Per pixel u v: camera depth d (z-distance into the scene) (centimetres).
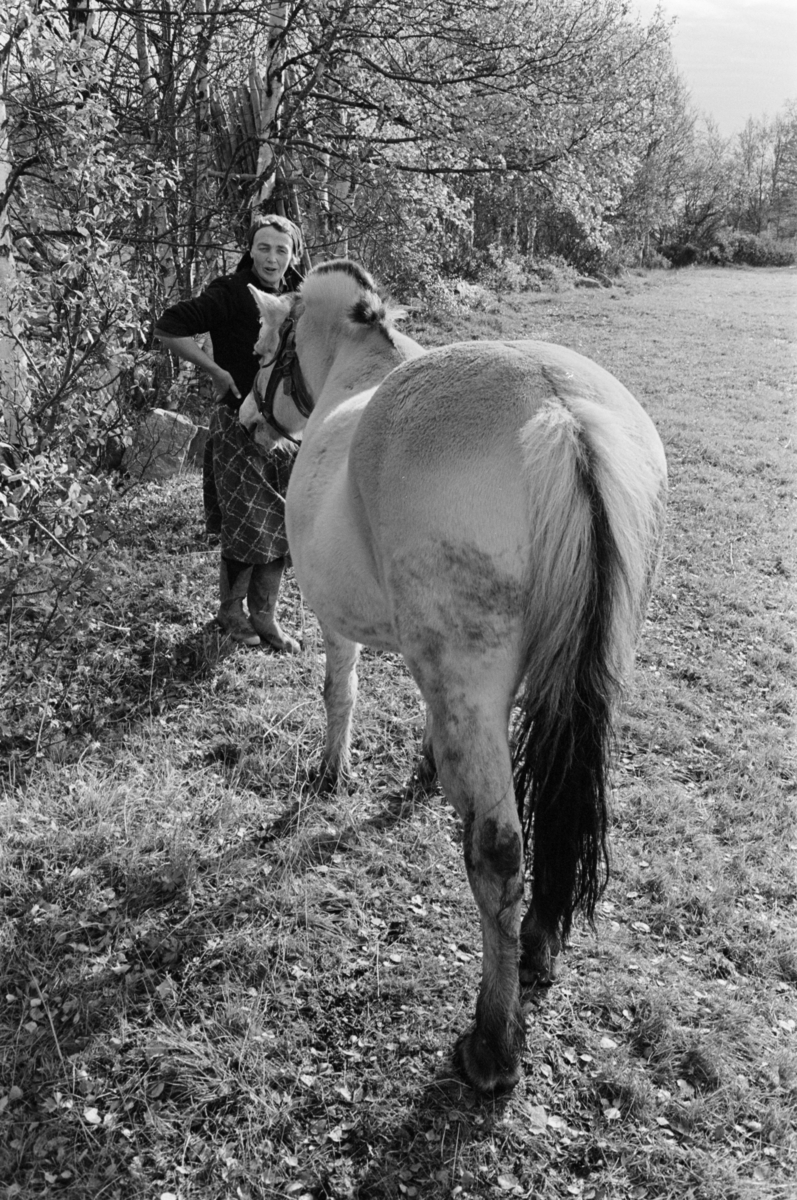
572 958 269
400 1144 212
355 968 261
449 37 914
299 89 908
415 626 200
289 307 338
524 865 221
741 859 318
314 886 291
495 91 975
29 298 415
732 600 543
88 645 418
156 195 450
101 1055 232
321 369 308
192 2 737
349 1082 227
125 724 374
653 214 3578
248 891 289
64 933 268
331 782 342
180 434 636
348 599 250
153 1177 204
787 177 6253
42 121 429
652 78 1341
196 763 355
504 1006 215
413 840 316
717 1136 217
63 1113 217
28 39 396
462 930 277
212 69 827
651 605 535
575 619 184
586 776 202
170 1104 219
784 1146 215
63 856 300
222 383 403
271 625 442
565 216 2453
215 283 409
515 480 186
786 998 261
